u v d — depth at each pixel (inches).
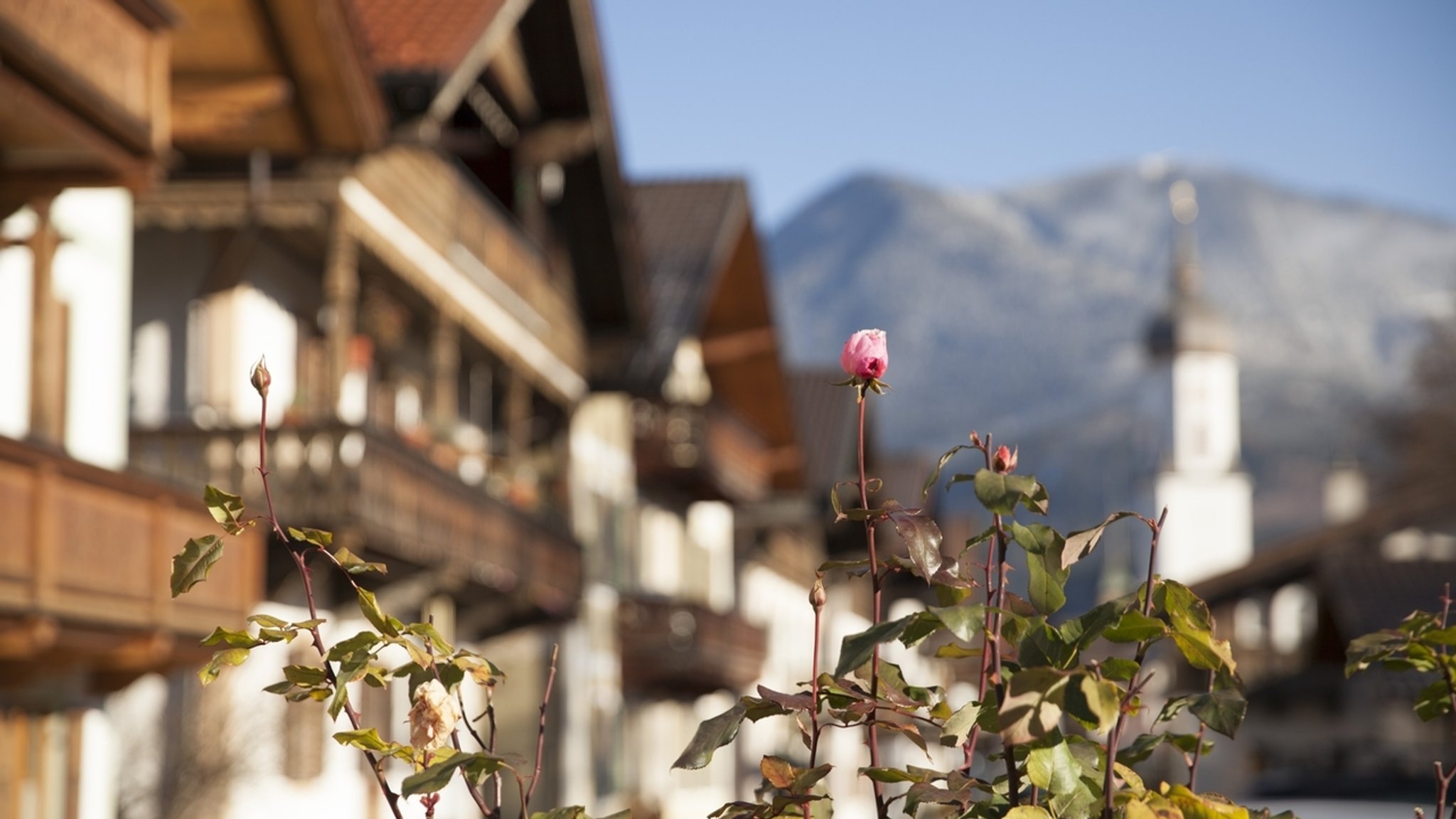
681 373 1343.5
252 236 711.7
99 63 475.2
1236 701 106.4
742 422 1424.7
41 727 564.1
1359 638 122.7
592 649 1158.3
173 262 724.0
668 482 1375.5
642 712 1301.7
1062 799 102.3
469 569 814.5
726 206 1264.8
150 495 530.9
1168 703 109.0
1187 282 4126.5
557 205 1051.9
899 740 1037.2
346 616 776.3
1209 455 4065.0
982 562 111.8
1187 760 113.0
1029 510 101.0
